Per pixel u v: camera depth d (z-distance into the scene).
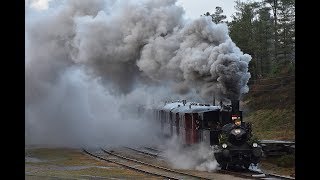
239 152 27.12
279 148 33.31
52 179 25.39
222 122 29.06
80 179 25.62
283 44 66.62
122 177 26.70
